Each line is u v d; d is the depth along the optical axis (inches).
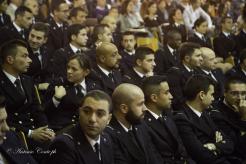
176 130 286.8
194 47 445.7
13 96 287.6
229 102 332.2
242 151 317.4
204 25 618.5
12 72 293.9
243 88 328.5
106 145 223.1
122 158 241.0
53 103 313.0
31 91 303.4
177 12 681.0
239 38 634.2
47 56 427.2
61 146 208.7
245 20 647.1
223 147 297.9
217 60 539.8
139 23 697.0
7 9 561.3
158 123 282.7
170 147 280.1
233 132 320.8
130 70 416.8
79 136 213.9
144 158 247.1
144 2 751.7
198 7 797.2
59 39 516.1
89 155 211.5
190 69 442.3
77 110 317.1
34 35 404.2
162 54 502.3
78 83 324.2
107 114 213.9
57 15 535.8
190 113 305.6
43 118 302.8
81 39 438.9
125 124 251.0
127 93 247.1
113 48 373.1
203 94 304.0
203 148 289.1
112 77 375.6
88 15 700.0
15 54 290.2
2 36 443.8
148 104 286.5
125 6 695.1
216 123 321.1
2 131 210.4
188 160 281.0
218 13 861.2
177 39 506.9
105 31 476.7
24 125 292.2
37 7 557.3
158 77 286.7
